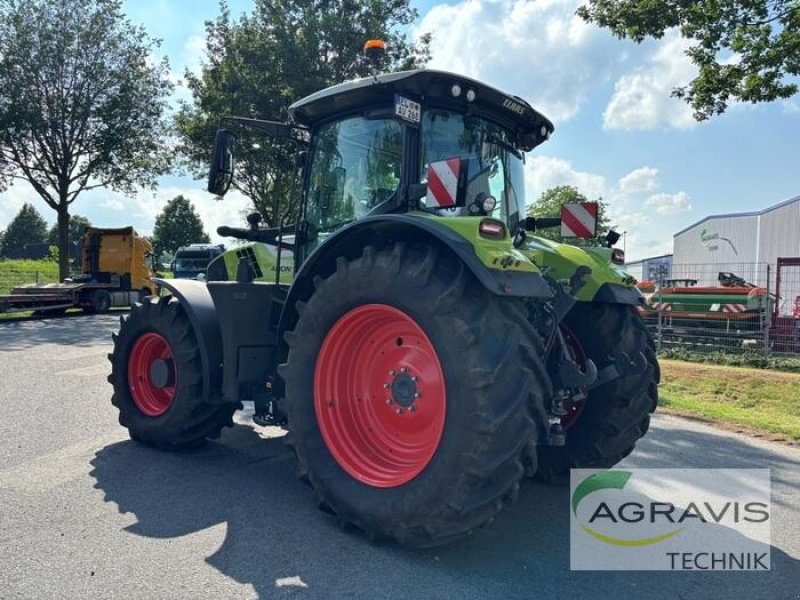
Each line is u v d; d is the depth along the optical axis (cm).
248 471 430
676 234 3209
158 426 465
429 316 296
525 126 427
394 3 1780
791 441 571
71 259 3272
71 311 2112
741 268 2753
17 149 2142
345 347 348
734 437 584
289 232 472
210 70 1775
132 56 2208
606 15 861
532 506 388
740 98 816
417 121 355
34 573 278
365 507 315
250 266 485
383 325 341
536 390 291
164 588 268
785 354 1334
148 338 492
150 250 2273
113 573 279
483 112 395
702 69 841
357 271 328
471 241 296
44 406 608
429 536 297
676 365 1204
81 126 2175
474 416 281
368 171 392
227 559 297
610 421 404
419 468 308
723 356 1284
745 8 788
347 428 349
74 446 479
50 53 2081
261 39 1705
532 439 289
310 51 1675
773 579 296
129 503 365
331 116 417
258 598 262
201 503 368
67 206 2236
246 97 1650
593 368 328
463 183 325
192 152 1850
